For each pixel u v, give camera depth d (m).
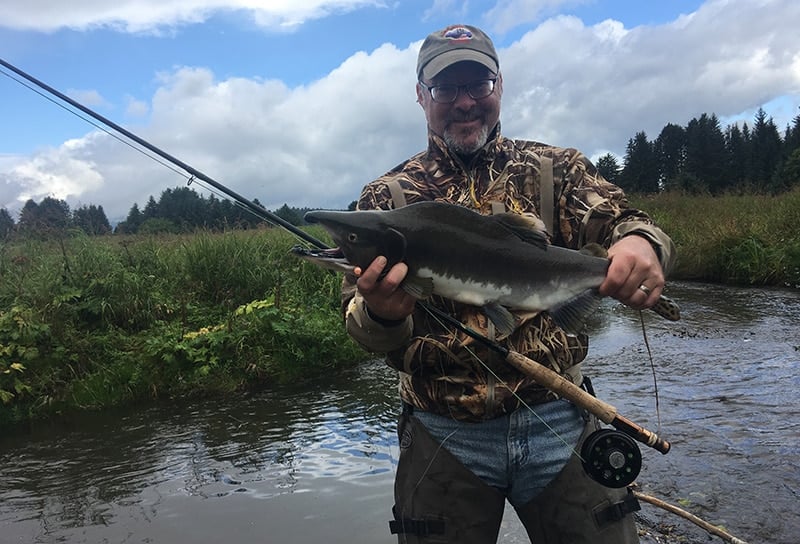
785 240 14.39
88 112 3.00
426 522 2.54
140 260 10.80
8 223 11.50
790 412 5.50
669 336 9.18
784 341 8.31
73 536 4.07
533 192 2.59
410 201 2.67
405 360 2.52
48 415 7.05
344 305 2.60
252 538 3.89
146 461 5.41
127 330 8.88
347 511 4.18
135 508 4.44
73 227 11.77
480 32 2.68
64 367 7.73
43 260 9.78
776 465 4.44
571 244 2.60
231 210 14.01
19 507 4.57
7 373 7.18
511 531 3.81
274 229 12.97
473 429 2.49
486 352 2.44
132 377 7.63
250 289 10.46
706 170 75.75
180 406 7.14
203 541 3.89
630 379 6.92
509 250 2.37
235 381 7.85
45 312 8.36
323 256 2.41
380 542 3.76
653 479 4.37
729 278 14.62
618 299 2.22
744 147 76.06
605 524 2.44
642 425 5.40
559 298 2.36
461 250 2.34
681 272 15.80
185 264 10.73
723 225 16.12
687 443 4.94
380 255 2.32
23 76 2.98
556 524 2.50
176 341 8.27
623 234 2.35
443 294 2.37
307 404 6.93
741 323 9.73
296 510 4.24
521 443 2.46
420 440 2.61
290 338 8.55
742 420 5.36
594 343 9.09
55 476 5.18
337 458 5.20
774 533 3.57
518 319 2.45
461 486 2.51
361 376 8.18
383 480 4.68
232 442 5.77
